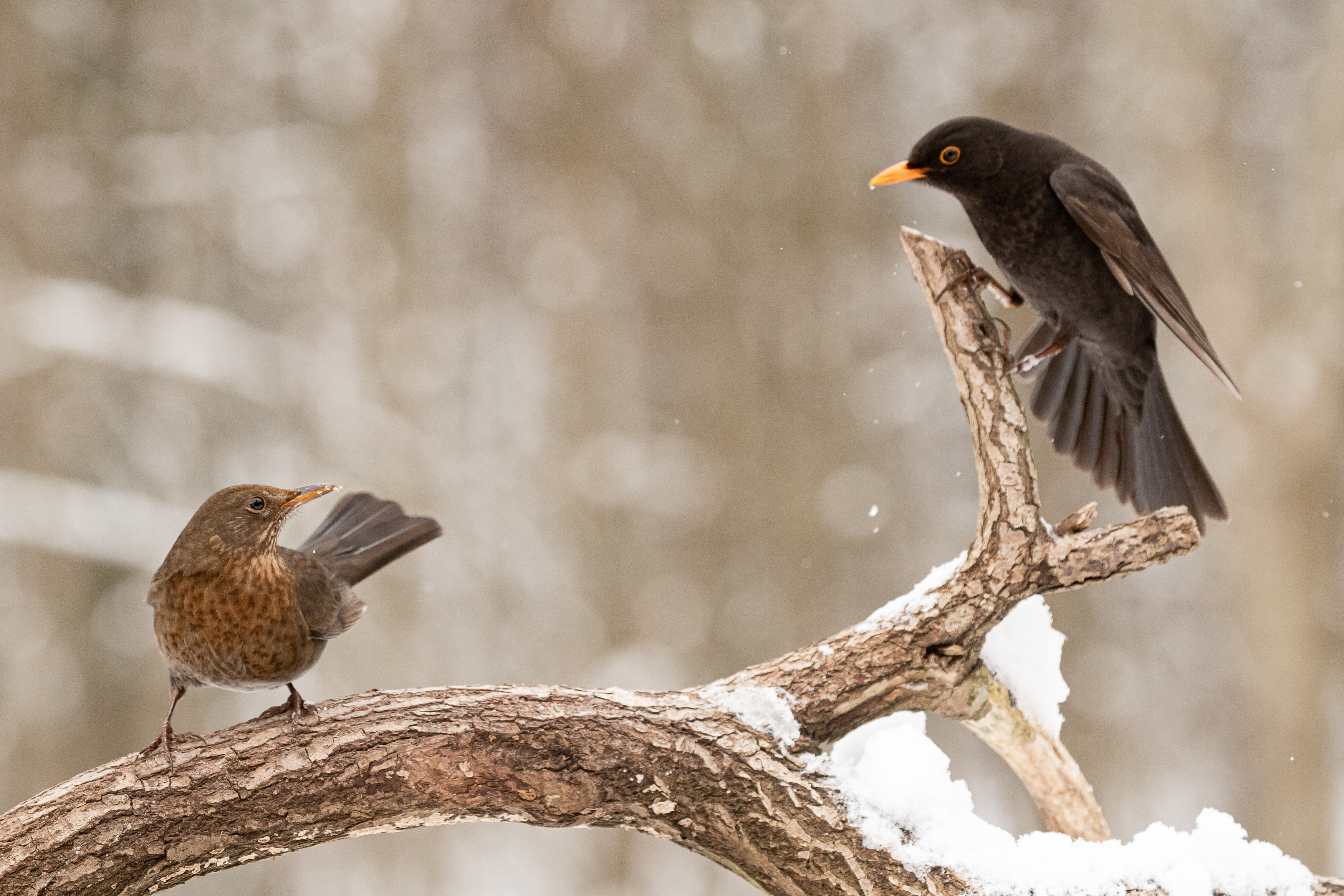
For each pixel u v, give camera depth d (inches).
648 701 182.5
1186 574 706.8
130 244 629.9
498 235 653.9
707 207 622.8
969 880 176.2
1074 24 664.4
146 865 163.9
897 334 652.1
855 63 641.6
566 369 629.9
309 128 657.0
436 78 649.6
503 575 617.6
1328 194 633.0
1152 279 231.6
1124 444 258.1
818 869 178.2
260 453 624.7
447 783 171.5
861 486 624.4
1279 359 642.2
